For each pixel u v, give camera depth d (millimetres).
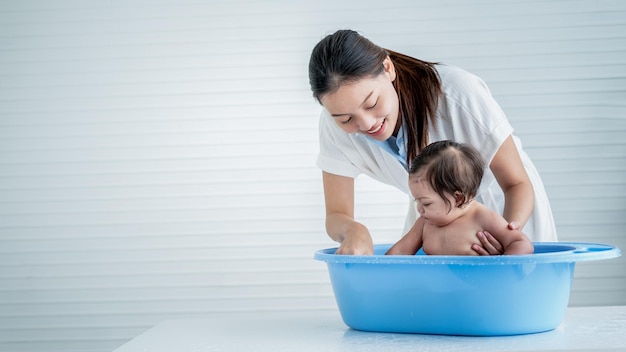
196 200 3469
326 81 1280
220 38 3459
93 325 3492
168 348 1093
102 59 3480
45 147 3492
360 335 1156
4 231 3506
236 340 1140
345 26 3424
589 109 3373
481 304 1102
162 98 3467
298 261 3447
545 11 3377
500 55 3385
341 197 1692
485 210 1395
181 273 3480
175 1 3471
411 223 1933
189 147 3467
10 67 3498
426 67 1477
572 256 1087
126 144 3479
